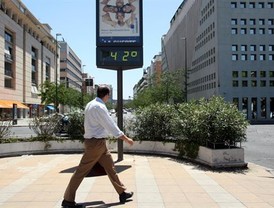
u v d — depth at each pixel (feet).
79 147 45.50
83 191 22.90
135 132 44.96
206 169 32.50
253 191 23.36
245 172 31.42
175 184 25.52
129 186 24.77
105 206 19.31
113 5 38.24
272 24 231.30
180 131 39.55
